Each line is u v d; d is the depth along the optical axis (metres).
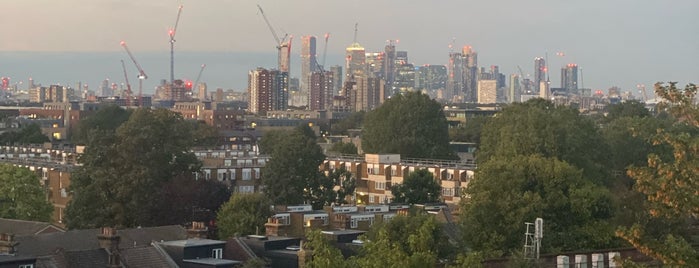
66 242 137.38
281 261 131.62
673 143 66.69
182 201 194.25
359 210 179.75
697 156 67.56
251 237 139.50
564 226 144.25
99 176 196.88
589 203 144.38
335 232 148.38
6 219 176.38
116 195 196.62
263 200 170.75
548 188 145.88
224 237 166.62
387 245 85.62
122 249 129.00
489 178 146.25
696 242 134.75
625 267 68.19
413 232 120.75
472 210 143.00
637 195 153.62
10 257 118.38
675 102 68.44
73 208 196.62
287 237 144.50
